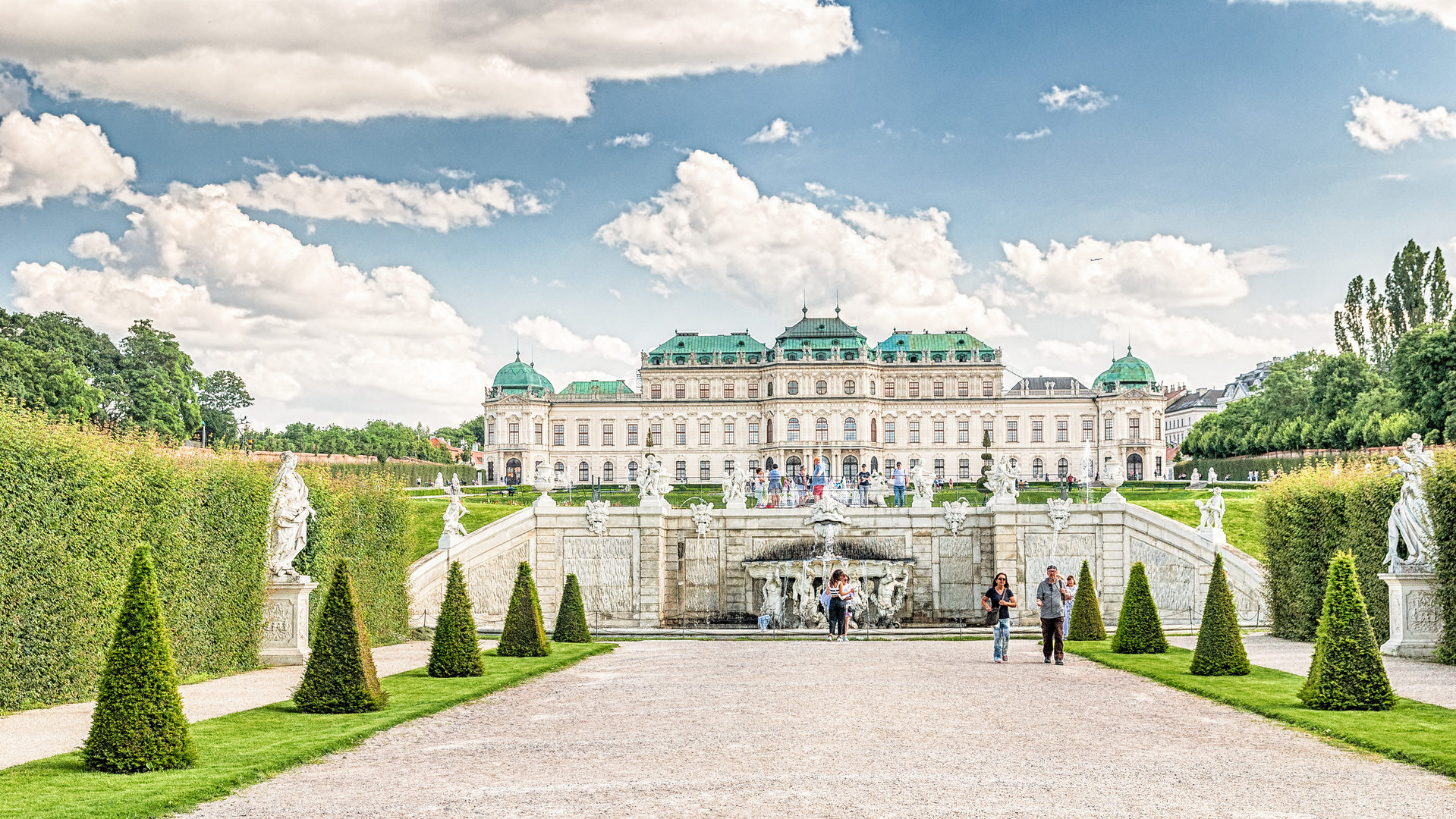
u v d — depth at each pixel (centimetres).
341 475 4069
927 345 16738
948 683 2609
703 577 5706
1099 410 16288
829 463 16112
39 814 1374
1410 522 2980
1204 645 2705
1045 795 1467
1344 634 2127
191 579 2828
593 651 3556
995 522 5475
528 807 1425
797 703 2288
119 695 1638
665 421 16700
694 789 1511
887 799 1448
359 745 1873
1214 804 1424
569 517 5434
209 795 1490
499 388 17062
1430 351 7556
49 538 2391
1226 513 5934
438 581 5062
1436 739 1803
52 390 7944
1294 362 13300
